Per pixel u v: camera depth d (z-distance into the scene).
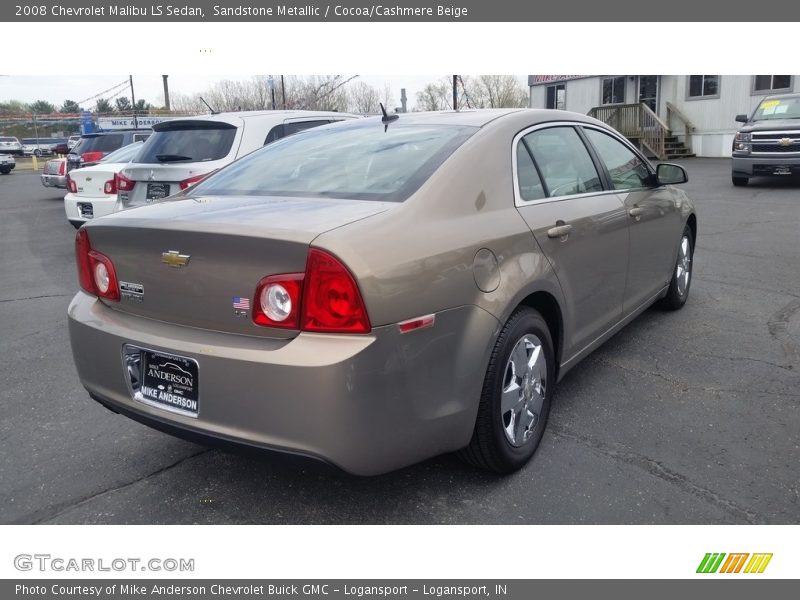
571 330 3.47
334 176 3.04
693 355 4.49
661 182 4.60
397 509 2.86
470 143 3.06
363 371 2.30
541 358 3.18
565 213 3.39
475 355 2.69
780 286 6.24
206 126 7.16
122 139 15.06
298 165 3.29
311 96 32.12
